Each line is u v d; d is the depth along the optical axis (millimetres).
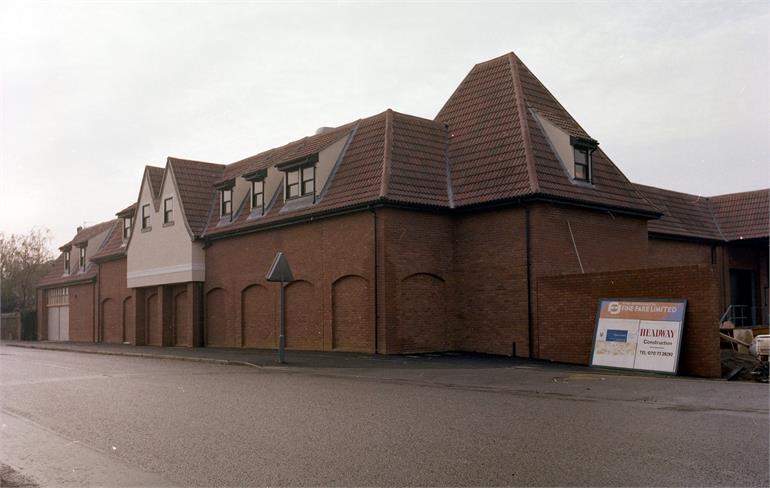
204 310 31609
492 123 24562
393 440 8164
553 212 22016
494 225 22453
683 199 35594
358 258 22891
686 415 9836
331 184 24875
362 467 6941
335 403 11273
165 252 33438
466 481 6363
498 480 6367
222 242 30531
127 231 39094
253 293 28516
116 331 39656
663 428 8742
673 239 31969
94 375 17297
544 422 9266
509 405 10953
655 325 17078
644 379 15008
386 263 21891
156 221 34375
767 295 35625
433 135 25375
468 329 22984
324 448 7824
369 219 22562
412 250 22516
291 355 22641
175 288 33719
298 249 25734
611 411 10258
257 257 28141
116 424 9781
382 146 23891
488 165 23328
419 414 10016
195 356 23438
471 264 23047
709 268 16500
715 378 16203
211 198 33406
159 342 34000
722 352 19219
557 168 22844
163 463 7402
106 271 40969
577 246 22703
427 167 23922
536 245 21328
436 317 22984
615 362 17516
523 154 22516
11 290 63594
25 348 36750
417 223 22750
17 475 7191
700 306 16641
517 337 21406
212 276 31078
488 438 8195
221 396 12422
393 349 21844
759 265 35844
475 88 26641
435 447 7750
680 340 16516
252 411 10555
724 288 34250
